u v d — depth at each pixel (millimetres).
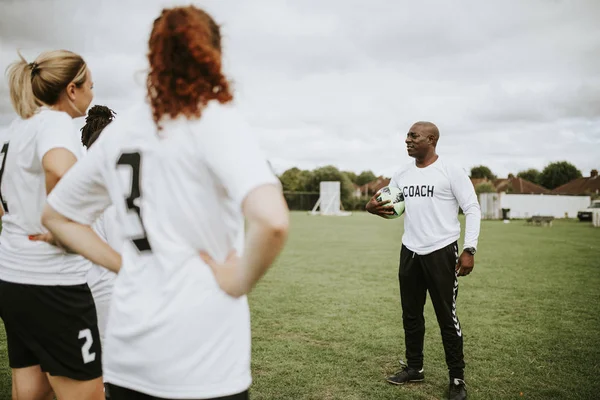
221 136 1182
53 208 1471
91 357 2129
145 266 1304
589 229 25422
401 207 3896
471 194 3617
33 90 2041
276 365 4184
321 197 45688
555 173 87125
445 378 3957
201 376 1245
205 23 1307
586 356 4477
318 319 5789
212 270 1276
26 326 2029
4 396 3344
